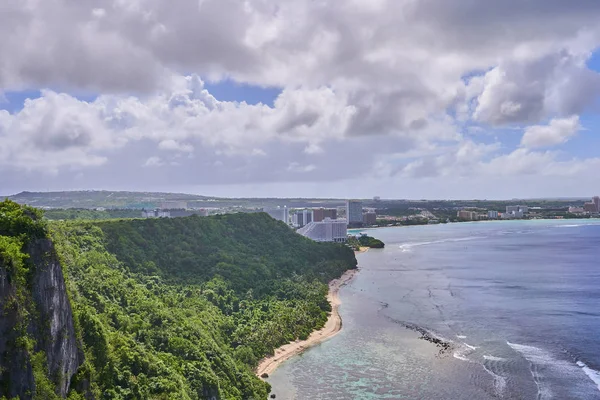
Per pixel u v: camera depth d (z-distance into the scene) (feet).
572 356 536.83
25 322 220.43
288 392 457.27
